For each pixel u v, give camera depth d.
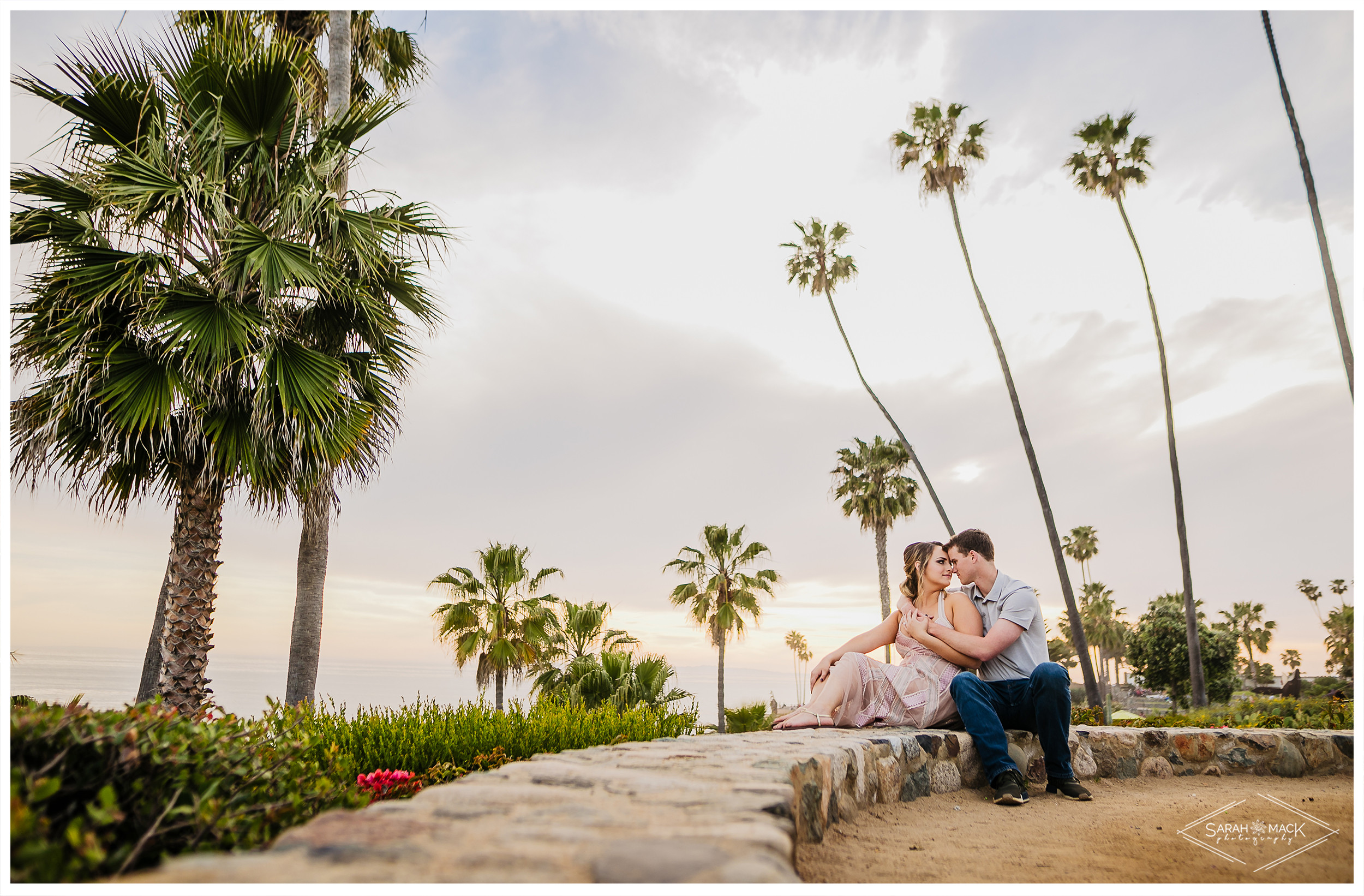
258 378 5.94
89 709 1.72
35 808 1.28
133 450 5.74
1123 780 3.59
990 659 3.26
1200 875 1.89
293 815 1.86
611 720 5.41
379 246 6.68
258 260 5.89
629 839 1.21
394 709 4.50
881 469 28.02
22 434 5.48
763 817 1.40
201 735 1.88
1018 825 2.48
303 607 8.60
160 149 5.94
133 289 5.50
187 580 5.88
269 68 6.29
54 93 5.75
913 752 2.94
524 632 19.47
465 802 1.48
